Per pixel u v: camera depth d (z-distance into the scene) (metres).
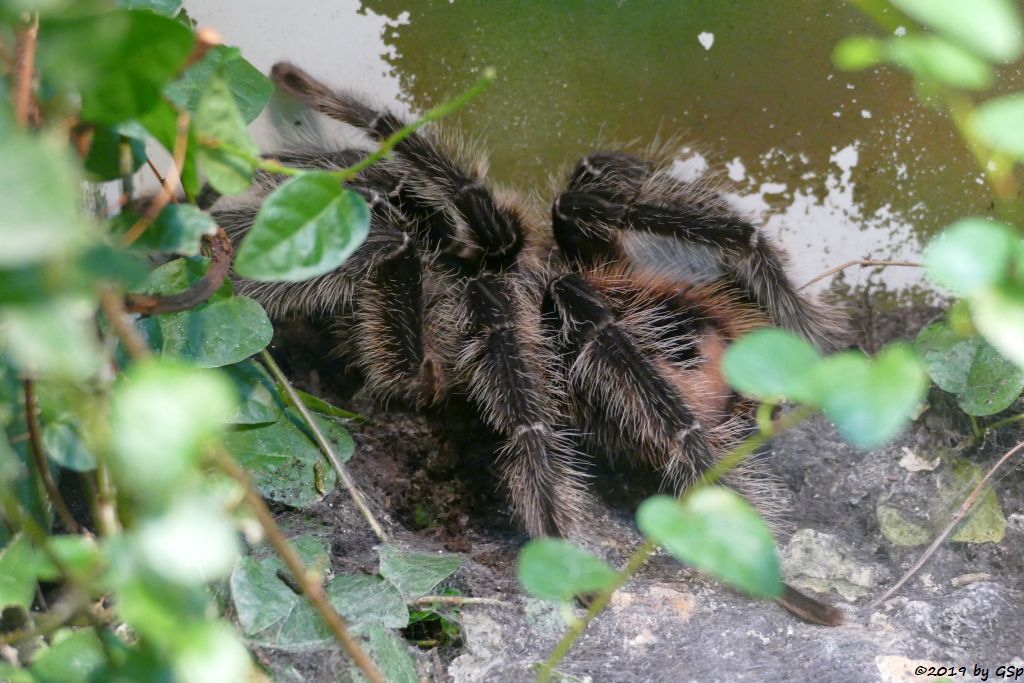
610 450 1.01
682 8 1.02
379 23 1.02
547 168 1.04
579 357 0.99
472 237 1.01
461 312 0.99
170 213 0.88
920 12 0.62
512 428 0.98
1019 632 0.96
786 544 0.98
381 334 0.99
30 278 0.58
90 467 0.89
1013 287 0.63
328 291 1.00
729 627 0.96
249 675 0.88
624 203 1.01
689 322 1.00
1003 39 0.61
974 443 1.00
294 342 1.02
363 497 0.98
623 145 1.03
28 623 0.89
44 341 0.59
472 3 1.02
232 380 0.97
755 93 1.03
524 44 1.02
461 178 1.01
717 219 1.00
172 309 0.89
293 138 1.03
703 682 0.94
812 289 1.04
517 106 1.03
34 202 0.51
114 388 0.87
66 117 0.79
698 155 1.03
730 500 0.72
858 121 1.03
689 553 0.69
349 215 0.87
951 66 0.69
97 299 0.81
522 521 0.99
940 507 0.99
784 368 0.66
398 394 1.01
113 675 0.73
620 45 1.02
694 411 0.98
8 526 0.90
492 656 0.95
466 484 1.00
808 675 0.94
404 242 0.99
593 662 0.95
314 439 0.98
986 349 0.99
